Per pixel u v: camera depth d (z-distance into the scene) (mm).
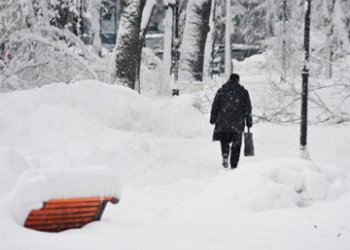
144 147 18016
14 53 26281
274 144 21797
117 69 33000
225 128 17406
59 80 27266
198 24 44312
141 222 9344
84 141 16688
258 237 8234
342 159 18656
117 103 21219
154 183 14367
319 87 24688
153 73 46031
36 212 8094
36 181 8039
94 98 20766
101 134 17750
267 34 54281
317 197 11242
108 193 8672
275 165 11625
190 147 20703
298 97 26234
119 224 8953
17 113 17594
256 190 10875
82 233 8125
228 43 45875
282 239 8164
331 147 20328
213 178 14750
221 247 7582
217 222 9281
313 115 25875
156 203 11336
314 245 7898
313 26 41750
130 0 32969
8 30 25609
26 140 16344
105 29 78500
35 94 18938
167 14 46375
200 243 7750
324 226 9070
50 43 26453
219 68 67062
